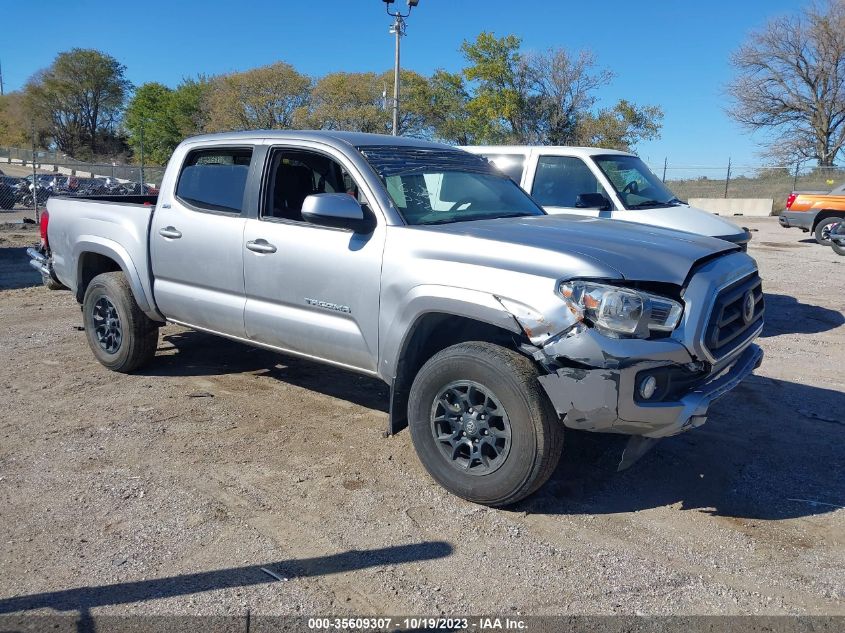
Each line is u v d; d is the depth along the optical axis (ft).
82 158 238.48
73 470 14.20
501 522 12.46
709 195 113.09
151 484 13.67
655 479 14.20
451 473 13.08
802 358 23.18
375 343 14.11
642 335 11.62
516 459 12.14
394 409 13.96
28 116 258.57
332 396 18.70
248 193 16.33
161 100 230.48
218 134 17.72
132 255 18.67
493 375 12.17
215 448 15.34
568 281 11.76
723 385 12.58
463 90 152.25
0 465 14.37
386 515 12.64
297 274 15.19
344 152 15.26
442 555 11.43
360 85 158.51
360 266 14.16
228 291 16.74
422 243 13.48
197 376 20.16
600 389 11.44
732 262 13.58
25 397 18.33
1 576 10.68
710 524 12.56
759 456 15.35
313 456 15.02
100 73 258.57
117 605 10.03
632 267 12.12
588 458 14.93
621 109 127.13
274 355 22.24
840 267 43.50
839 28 124.57
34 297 32.58
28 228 62.80
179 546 11.57
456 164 17.03
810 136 132.36
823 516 12.87
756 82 134.41
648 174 29.01
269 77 168.55
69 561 11.09
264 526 12.23
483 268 12.55
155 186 83.20
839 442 16.14
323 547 11.62
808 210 53.21
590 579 10.85
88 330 20.44
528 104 132.05
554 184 27.22
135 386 19.26
